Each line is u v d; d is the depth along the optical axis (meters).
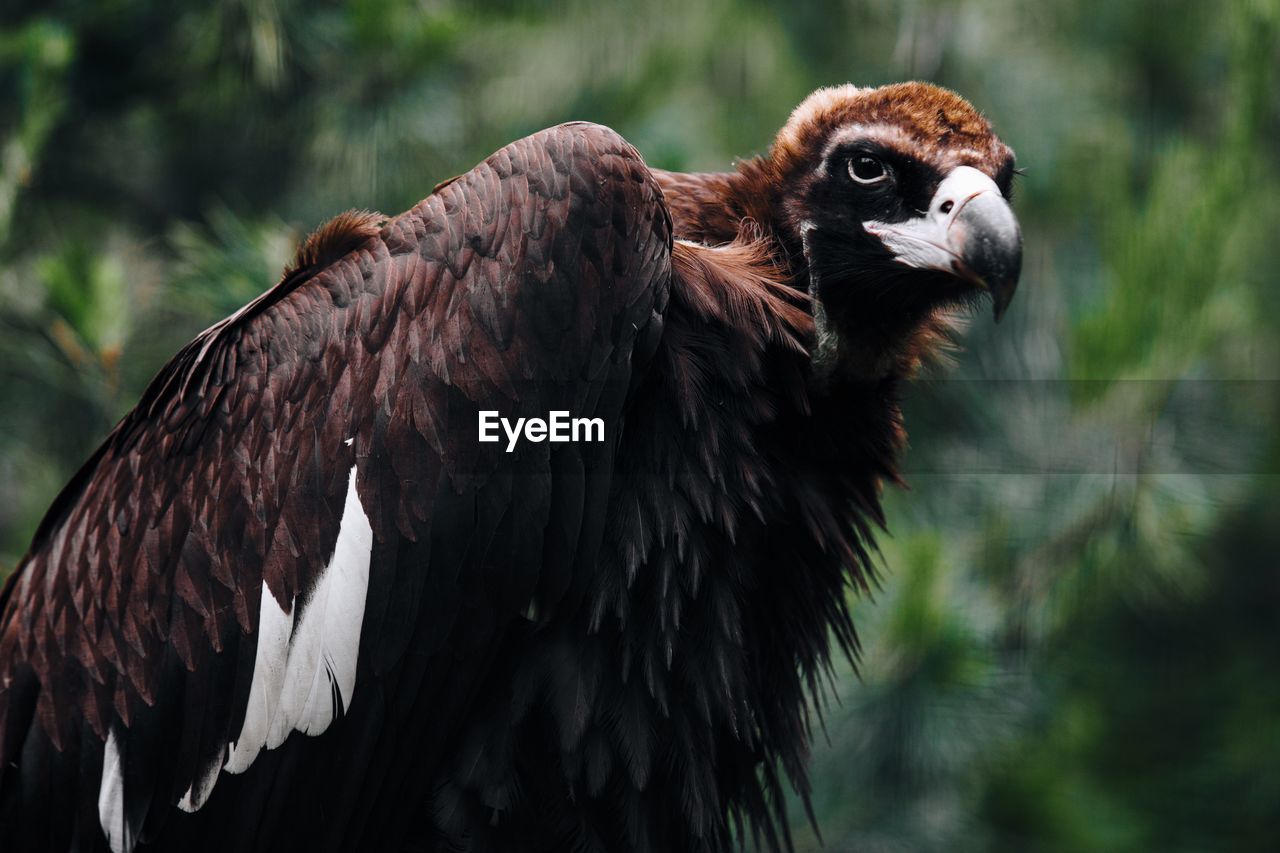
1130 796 12.67
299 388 5.07
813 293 5.61
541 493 4.92
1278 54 9.99
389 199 9.01
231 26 8.79
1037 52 10.48
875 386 5.87
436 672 4.98
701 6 10.09
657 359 5.20
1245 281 10.57
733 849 5.82
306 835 5.07
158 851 5.10
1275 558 13.61
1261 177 10.63
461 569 4.92
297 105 9.23
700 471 5.20
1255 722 13.16
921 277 5.52
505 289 4.93
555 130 5.19
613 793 5.20
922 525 9.13
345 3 8.77
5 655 5.47
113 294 8.29
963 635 8.64
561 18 9.83
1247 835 12.67
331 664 4.95
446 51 8.81
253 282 7.90
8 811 5.29
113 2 8.80
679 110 9.91
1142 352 8.90
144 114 9.57
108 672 5.18
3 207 8.55
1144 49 10.95
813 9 10.20
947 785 9.30
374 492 4.93
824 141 5.62
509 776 5.11
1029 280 10.02
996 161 5.50
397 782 5.05
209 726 5.03
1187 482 9.12
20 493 10.38
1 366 9.02
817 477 5.74
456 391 4.91
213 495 5.11
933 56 9.95
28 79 8.52
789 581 5.72
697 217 5.87
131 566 5.21
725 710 5.31
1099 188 10.22
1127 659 13.66
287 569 4.98
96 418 9.05
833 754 9.02
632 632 5.14
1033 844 11.10
